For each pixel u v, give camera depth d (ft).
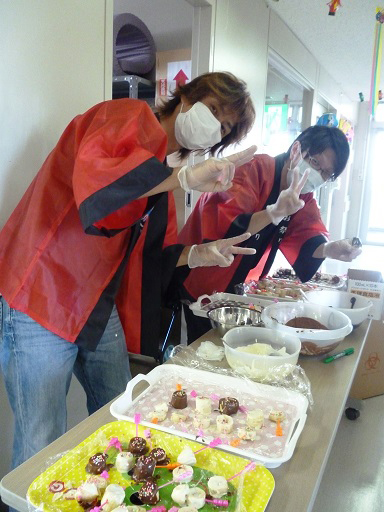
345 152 5.67
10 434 4.77
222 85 4.21
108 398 4.66
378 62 8.82
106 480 2.25
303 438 2.66
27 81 4.39
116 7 8.61
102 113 3.33
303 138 5.77
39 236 3.60
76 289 3.79
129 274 4.86
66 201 3.65
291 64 11.65
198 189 3.25
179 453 2.47
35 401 3.79
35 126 4.55
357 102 22.79
